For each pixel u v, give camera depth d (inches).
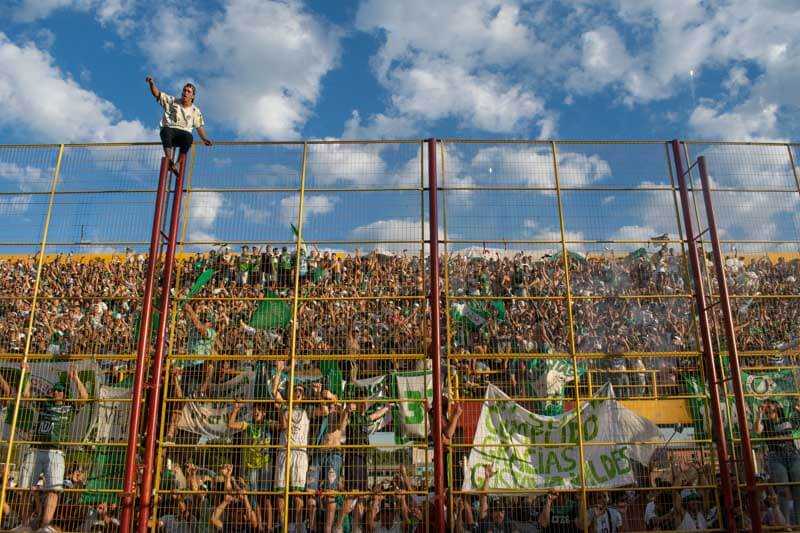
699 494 440.5
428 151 478.9
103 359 455.2
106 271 510.6
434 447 414.6
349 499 430.6
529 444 424.2
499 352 474.3
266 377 456.4
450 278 496.4
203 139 480.4
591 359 478.9
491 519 435.8
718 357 468.4
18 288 520.1
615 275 490.3
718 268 453.7
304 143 483.2
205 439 444.1
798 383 476.4
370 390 455.8
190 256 538.3
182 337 465.1
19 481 435.8
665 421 479.8
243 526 425.1
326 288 477.1
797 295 483.2
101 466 439.5
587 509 433.4
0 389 459.8
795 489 450.0
